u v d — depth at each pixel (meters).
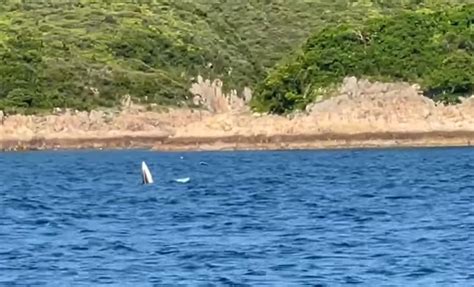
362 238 54.69
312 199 77.38
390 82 145.12
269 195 81.62
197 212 69.31
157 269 46.56
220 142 150.00
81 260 49.19
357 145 141.50
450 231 56.66
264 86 152.62
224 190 87.62
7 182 103.75
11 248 53.22
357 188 87.06
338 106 144.75
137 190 90.31
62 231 60.06
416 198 76.50
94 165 129.50
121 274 45.50
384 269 45.56
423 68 146.50
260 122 148.75
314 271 45.47
